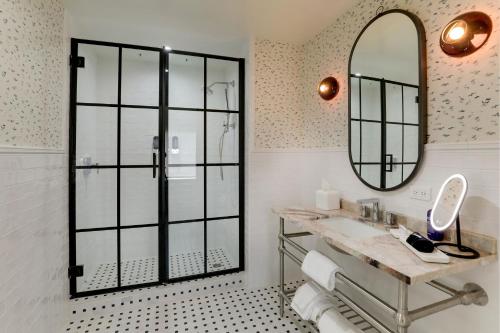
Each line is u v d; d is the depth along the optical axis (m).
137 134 2.13
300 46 2.29
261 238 2.21
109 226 2.10
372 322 1.08
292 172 2.27
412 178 1.34
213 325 1.72
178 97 2.21
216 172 2.34
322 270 1.30
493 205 1.03
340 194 1.88
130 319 1.79
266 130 2.19
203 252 2.31
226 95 2.35
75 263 1.89
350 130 1.73
